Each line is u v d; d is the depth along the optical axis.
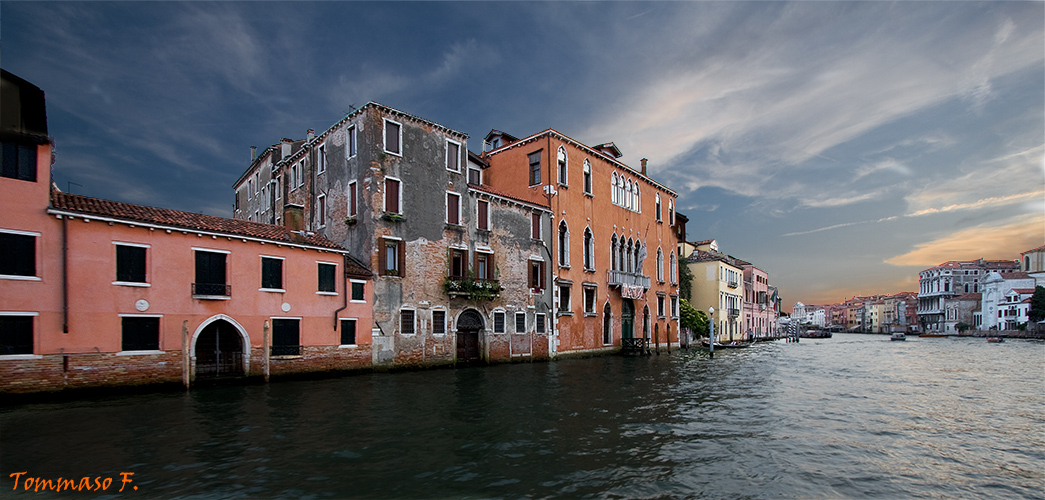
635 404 14.41
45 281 13.77
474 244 24.67
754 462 9.18
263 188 31.86
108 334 14.66
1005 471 8.93
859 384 19.53
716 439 10.70
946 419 13.05
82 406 13.13
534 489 7.72
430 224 22.91
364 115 21.61
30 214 13.68
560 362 27.25
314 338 18.86
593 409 13.59
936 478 8.51
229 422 11.54
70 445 9.60
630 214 35.47
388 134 21.84
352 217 21.59
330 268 19.59
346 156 22.53
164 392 15.32
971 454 9.91
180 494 7.32
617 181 34.47
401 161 22.09
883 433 11.48
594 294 31.31
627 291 33.12
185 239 16.25
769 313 74.75
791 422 12.44
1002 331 81.50
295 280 18.55
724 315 50.62
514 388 17.08
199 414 12.32
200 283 16.39
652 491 7.71
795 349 44.06
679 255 51.31
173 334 15.80
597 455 9.44
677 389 17.47
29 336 13.55
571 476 8.30
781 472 8.66
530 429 11.27
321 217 24.08
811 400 15.63
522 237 27.03
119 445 9.62
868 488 8.01
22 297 13.41
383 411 12.95
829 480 8.32
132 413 12.36
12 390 13.18
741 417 12.90
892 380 21.02
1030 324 76.62
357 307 20.12
